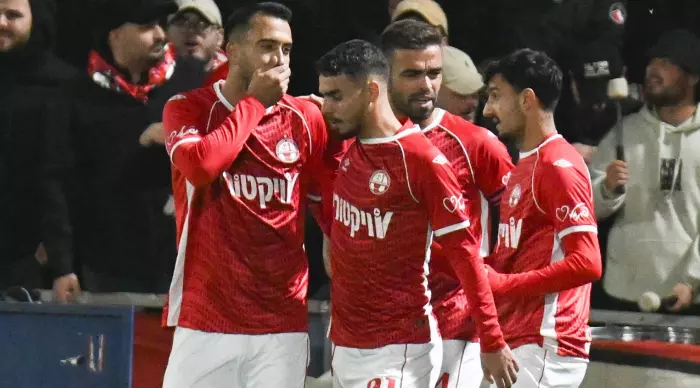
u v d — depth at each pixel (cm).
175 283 1324
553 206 1318
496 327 1230
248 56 1274
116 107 1834
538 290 1296
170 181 1833
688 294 1816
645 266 1841
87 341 1361
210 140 1231
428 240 1269
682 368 1641
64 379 1373
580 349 1357
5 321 1409
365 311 1285
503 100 1377
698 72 1858
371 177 1258
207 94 1313
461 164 1399
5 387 1403
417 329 1280
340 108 1247
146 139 1812
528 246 1354
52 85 1852
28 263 1833
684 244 1833
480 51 2102
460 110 1705
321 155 1345
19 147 1814
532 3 2072
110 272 1816
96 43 1850
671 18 2047
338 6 2098
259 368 1316
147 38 1828
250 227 1296
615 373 1692
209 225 1298
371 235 1266
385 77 1261
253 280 1302
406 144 1243
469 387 1420
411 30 1350
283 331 1319
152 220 1823
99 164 1825
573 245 1295
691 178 1844
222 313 1304
